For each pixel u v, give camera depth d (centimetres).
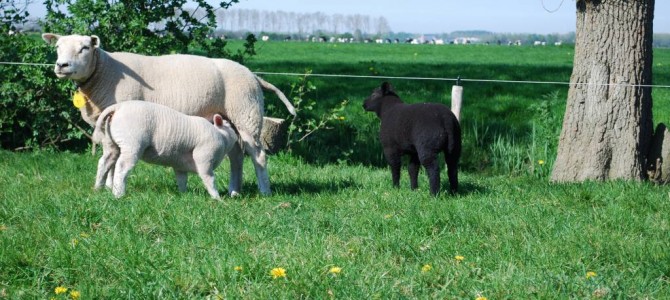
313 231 543
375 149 1080
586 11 820
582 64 827
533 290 425
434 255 493
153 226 544
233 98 713
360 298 407
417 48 4409
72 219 553
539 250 503
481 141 1100
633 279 447
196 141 655
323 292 419
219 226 544
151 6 1006
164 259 470
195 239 517
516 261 481
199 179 788
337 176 834
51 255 471
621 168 818
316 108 1334
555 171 855
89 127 1039
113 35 974
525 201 675
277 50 3662
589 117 823
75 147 1065
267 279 441
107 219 559
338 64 2420
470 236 539
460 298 419
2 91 980
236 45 3653
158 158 651
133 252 475
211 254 482
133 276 436
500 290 427
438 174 699
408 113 722
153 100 692
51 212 579
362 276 444
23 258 467
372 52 3709
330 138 1144
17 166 855
